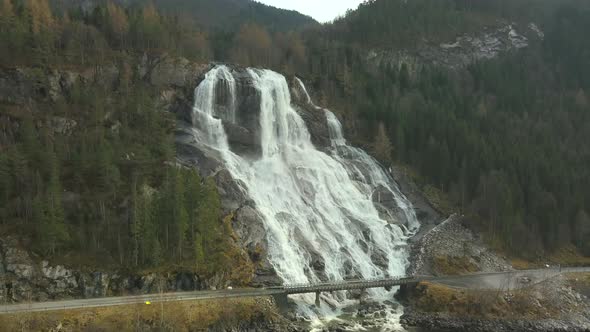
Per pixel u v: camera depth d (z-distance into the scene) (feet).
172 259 314.14
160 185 356.18
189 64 475.31
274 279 336.08
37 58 404.77
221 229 350.02
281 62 612.70
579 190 490.08
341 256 382.42
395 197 472.03
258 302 297.53
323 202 428.56
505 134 555.69
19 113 374.22
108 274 297.53
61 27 452.76
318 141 510.17
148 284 299.58
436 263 395.55
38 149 336.08
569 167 522.47
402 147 526.98
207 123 444.55
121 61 447.42
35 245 295.89
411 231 442.50
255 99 474.08
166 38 501.56
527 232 445.37
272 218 382.83
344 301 342.64
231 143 448.24
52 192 303.48
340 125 539.29
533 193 471.62
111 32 483.10
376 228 423.23
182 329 262.67
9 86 382.22
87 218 321.73
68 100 403.54
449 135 531.50
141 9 573.33
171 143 391.86
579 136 609.83
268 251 356.79
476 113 593.01
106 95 418.10
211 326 273.13
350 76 611.06
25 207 309.83
